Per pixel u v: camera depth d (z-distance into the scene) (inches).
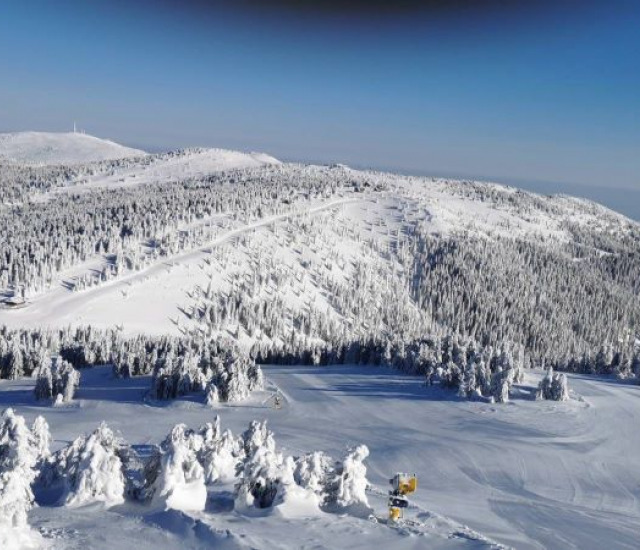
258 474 1094.4
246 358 3971.5
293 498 1085.8
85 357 5093.5
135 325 7327.8
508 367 3981.3
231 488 1278.3
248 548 850.8
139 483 1253.1
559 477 2142.0
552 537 1354.6
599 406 3538.4
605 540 1398.9
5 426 931.3
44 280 7770.7
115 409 3334.2
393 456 2277.3
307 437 2578.7
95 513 1015.0
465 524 1331.2
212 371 3774.6
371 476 1978.3
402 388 4047.7
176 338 6161.4
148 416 3093.0
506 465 2250.2
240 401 3486.7
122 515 1005.2
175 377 3627.0
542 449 2541.8
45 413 3233.3
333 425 2935.5
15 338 5036.9
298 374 4633.4
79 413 3218.5
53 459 1217.4
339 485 1144.2
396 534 978.7
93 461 1085.1
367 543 928.3
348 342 6023.6
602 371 5260.8
